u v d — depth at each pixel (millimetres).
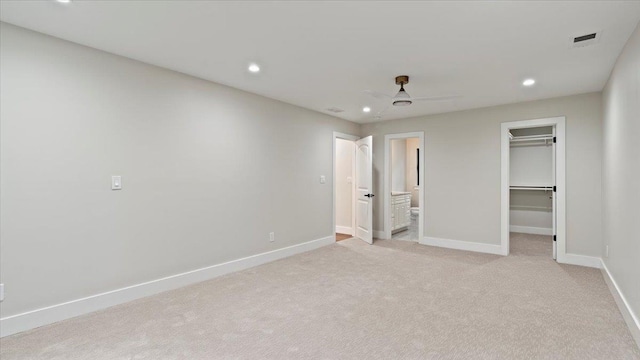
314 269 4023
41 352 2111
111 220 2895
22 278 2422
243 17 2275
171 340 2266
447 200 5289
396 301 2975
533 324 2510
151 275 3176
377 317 2637
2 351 2121
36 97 2484
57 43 2588
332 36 2570
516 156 6859
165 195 3283
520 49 2803
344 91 4105
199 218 3588
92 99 2779
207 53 2918
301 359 2035
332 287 3354
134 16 2260
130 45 2744
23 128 2426
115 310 2781
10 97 2371
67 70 2643
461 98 4387
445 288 3312
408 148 9000
